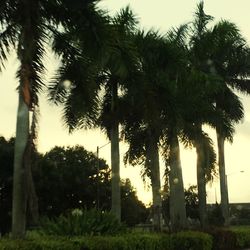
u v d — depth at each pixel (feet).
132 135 88.89
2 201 162.71
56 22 54.54
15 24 53.21
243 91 116.47
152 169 82.43
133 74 61.41
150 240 56.39
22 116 49.19
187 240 66.74
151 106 67.05
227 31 93.86
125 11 73.36
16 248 36.86
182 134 88.43
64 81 59.16
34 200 47.78
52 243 40.98
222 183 123.24
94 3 52.39
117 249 49.42
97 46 52.42
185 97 79.82
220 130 98.48
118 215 80.07
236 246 89.35
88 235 49.96
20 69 49.32
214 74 94.63
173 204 90.38
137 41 73.46
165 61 75.51
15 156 49.49
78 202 176.76
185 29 93.91
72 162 184.03
